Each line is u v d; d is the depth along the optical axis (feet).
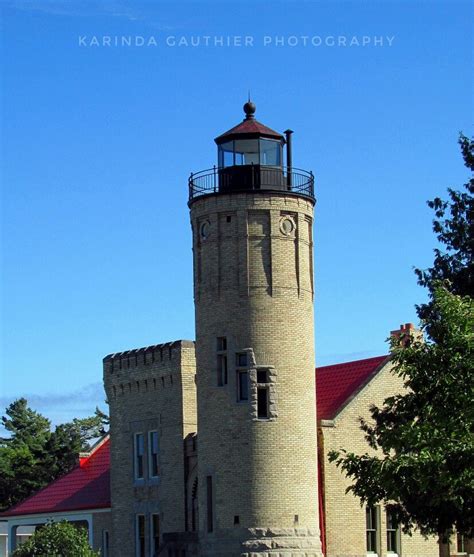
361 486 126.93
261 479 177.78
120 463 220.64
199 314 187.83
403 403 130.82
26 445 347.77
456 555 208.95
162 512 208.54
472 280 175.83
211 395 183.73
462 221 182.60
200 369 187.01
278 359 180.96
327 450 195.72
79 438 352.69
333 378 218.18
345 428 199.00
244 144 186.29
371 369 211.00
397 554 201.67
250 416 179.32
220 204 184.96
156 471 212.43
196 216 189.16
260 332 181.06
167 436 209.36
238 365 181.68
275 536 176.35
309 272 187.93
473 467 113.80
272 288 182.19
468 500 118.11
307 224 188.44
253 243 183.21
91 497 230.68
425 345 128.77
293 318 183.11
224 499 179.63
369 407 202.69
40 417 408.05
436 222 184.75
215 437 182.39
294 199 185.57
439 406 122.83
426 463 115.65
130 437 218.79
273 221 183.73
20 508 246.06
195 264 189.57
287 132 191.01
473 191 184.34
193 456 202.59
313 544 179.73
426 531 145.18
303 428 181.78
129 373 220.43
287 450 179.32
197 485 196.03
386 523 200.64
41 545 185.26
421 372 125.49
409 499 125.29
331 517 193.47
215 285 184.75
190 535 193.88
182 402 206.28
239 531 177.27
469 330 123.95
